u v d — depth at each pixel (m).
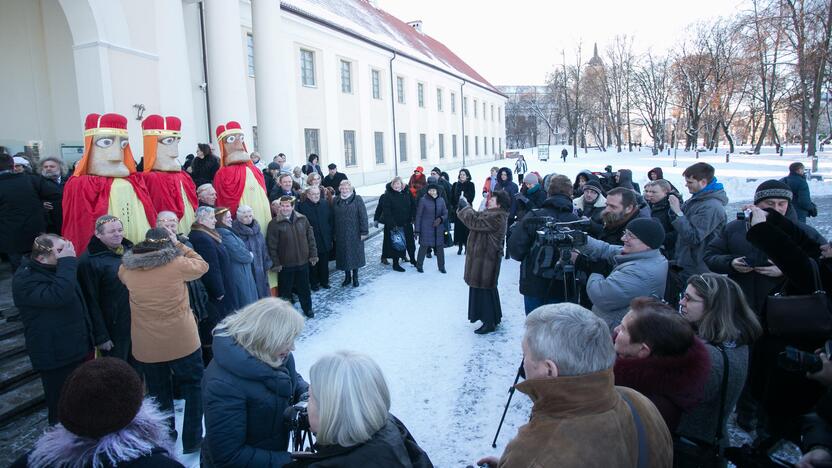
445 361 4.98
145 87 10.36
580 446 1.36
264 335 2.21
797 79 25.98
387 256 9.27
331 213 7.98
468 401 4.16
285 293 6.42
